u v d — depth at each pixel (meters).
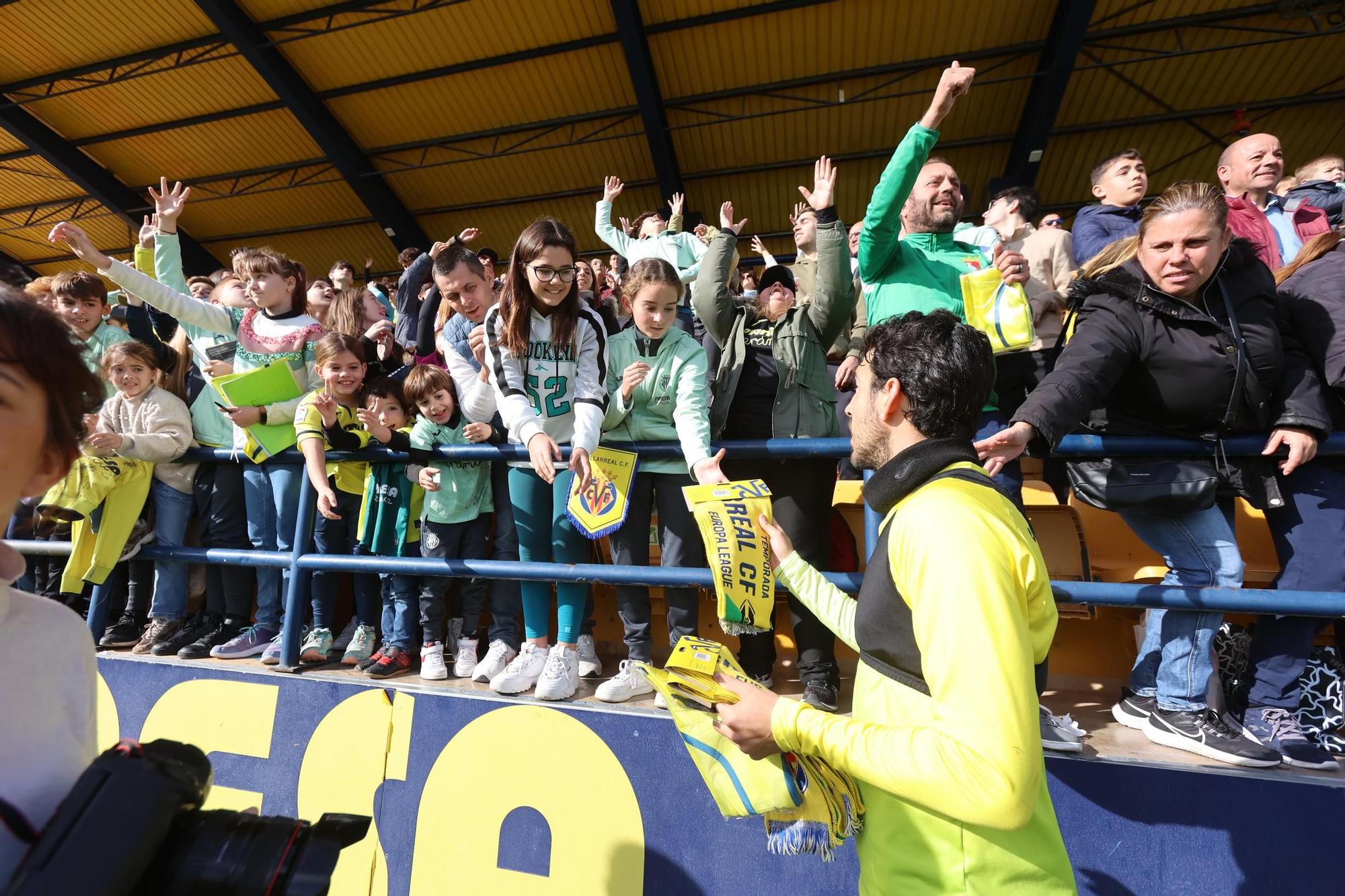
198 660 2.39
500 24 8.96
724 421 2.21
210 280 4.44
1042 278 2.70
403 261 4.88
